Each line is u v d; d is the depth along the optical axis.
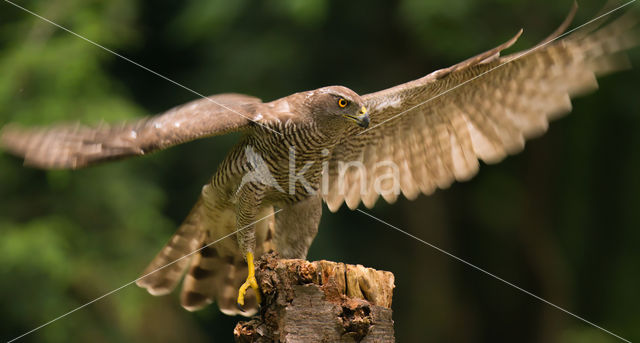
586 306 19.23
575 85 7.52
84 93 13.31
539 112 7.69
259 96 15.23
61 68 13.05
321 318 5.96
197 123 6.96
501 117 7.84
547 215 18.64
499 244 19.19
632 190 18.92
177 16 16.38
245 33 15.69
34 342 13.26
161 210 15.62
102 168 14.10
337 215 16.69
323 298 6.00
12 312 13.09
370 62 16.34
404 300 18.23
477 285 19.05
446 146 8.11
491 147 7.94
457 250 19.00
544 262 18.39
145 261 13.85
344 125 7.58
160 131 6.73
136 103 15.74
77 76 13.10
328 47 16.06
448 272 18.42
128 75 16.59
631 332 18.08
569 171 19.23
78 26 13.73
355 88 15.84
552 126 18.11
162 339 14.73
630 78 16.53
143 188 14.58
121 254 13.86
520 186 18.67
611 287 19.08
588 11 14.63
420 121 8.09
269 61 15.34
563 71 7.50
